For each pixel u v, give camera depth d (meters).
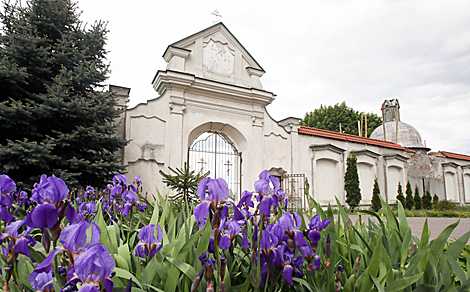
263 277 1.50
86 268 0.87
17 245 1.30
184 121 11.66
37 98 7.82
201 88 11.96
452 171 24.22
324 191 15.03
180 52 11.78
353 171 15.35
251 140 13.05
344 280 1.71
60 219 1.07
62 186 1.09
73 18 8.98
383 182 17.81
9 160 7.00
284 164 13.96
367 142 17.48
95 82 8.71
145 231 1.58
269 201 1.37
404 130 29.11
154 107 11.15
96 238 1.02
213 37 12.84
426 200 19.92
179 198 5.38
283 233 1.45
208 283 1.12
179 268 1.34
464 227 8.88
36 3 8.52
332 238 1.81
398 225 2.16
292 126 14.54
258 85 13.57
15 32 8.17
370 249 1.83
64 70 8.01
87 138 8.13
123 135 10.52
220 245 1.42
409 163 19.98
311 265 1.63
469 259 1.70
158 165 10.85
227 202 1.29
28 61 7.82
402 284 1.40
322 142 15.48
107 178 8.66
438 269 1.71
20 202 3.57
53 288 1.23
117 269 1.25
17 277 1.44
